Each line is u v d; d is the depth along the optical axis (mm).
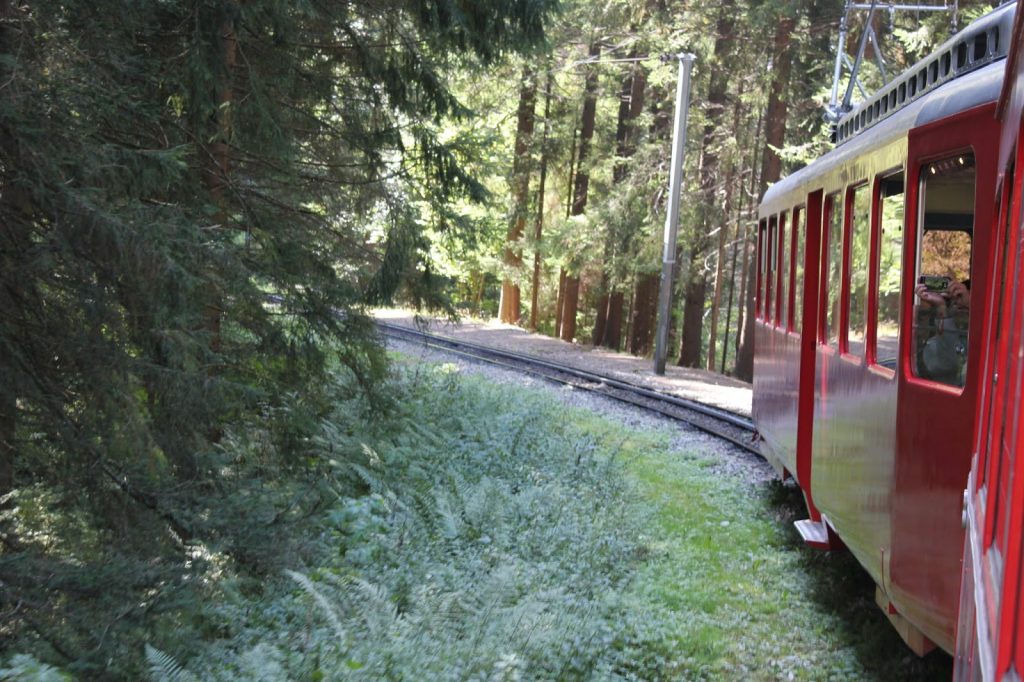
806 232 8297
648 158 28094
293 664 5262
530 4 10273
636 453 12633
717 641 6504
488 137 10883
